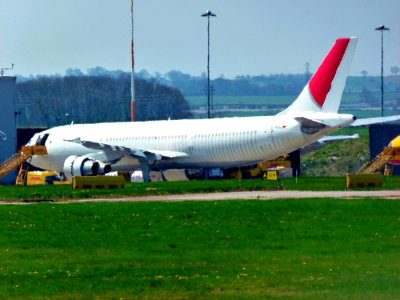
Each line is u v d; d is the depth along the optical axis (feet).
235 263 394.11
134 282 358.84
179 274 373.40
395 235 459.32
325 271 368.68
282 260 397.39
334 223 499.92
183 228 494.18
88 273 379.14
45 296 339.77
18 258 418.51
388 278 352.69
